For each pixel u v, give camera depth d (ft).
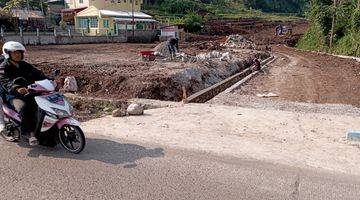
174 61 72.23
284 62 115.03
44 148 22.17
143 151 21.61
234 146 22.75
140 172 18.63
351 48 139.64
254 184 17.44
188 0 318.04
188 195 16.25
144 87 43.86
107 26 178.81
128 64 63.16
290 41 235.81
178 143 23.11
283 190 16.90
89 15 179.32
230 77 70.54
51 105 20.36
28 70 22.08
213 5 363.56
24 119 20.81
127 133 25.11
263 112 32.24
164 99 44.39
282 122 28.84
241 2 425.28
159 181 17.61
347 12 161.07
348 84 68.74
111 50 101.96
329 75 82.02
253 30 289.74
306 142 23.91
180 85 49.24
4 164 19.62
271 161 20.34
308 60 123.24
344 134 25.84
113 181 17.58
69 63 62.28
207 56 86.58
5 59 21.35
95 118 30.78
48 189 16.72
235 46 164.45
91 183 17.34
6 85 20.76
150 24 201.26
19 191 16.52
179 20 239.50
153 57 72.38
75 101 37.17
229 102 43.37
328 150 22.39
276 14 427.33
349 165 20.02
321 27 170.09
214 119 29.40
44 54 82.38
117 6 199.72
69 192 16.43
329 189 17.12
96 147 22.25
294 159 20.72
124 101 36.42
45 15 183.62
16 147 22.33
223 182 17.60
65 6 209.46
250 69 89.30
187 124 27.71
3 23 141.59
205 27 253.85
